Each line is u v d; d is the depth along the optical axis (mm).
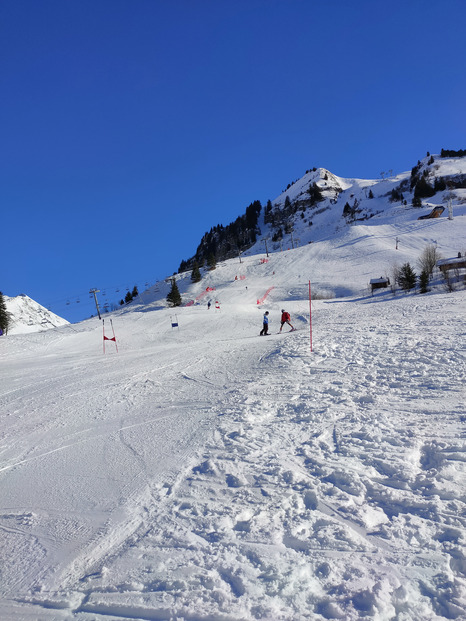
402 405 6734
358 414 6492
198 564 3281
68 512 4359
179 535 3699
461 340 11273
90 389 11062
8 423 8367
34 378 14180
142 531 3844
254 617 2715
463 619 2578
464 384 7438
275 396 8180
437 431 5465
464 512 3621
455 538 3316
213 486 4566
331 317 26156
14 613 2953
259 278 83438
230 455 5355
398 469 4500
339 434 5750
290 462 4984
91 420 7945
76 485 5016
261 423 6609
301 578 3025
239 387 9367
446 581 2879
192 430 6645
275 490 4344
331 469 4660
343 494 4141
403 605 2721
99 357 18719
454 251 75500
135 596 3006
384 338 13227
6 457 6348
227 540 3551
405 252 79812
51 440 6973
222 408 7727
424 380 8008
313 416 6598
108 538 3787
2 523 4246
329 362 10820
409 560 3119
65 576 3314
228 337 24188
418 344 11547
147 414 7980
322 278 74000
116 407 8781
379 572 3021
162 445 6125
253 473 4770
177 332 28297
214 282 89062
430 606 2703
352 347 12398
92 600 3014
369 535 3475
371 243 89188
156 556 3436
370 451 5059
